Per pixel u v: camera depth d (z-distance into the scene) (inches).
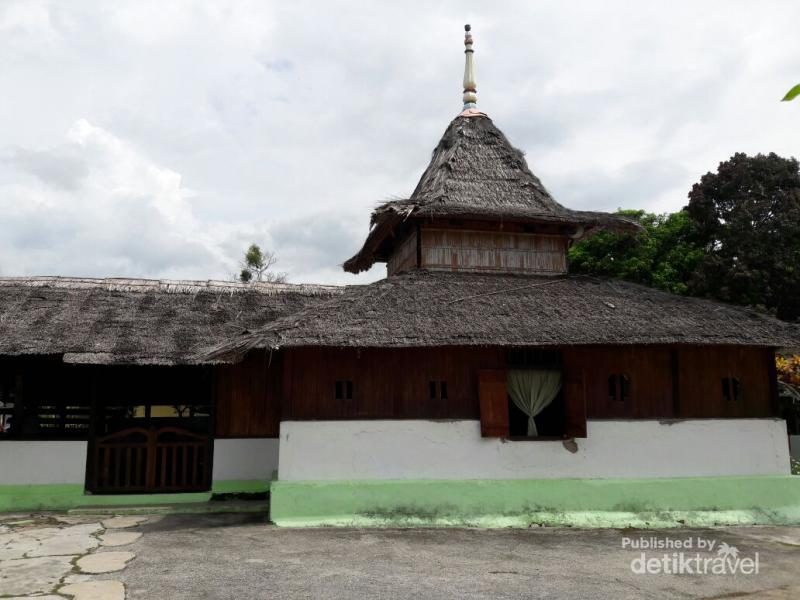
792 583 307.0
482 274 534.6
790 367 668.7
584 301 486.6
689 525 432.8
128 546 352.2
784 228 938.1
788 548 374.0
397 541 372.8
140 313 526.3
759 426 474.6
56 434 512.1
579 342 424.8
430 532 399.5
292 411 432.8
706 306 502.0
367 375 444.5
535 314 457.1
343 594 271.6
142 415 601.0
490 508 427.2
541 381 469.1
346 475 428.1
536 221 535.2
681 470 458.6
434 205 517.3
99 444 491.8
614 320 457.4
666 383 472.4
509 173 592.4
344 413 437.4
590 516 430.6
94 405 494.9
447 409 446.9
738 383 482.9
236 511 468.1
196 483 510.0
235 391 523.2
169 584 280.8
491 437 441.7
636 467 453.7
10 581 283.3
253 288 599.8
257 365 528.7
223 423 516.1
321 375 440.1
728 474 462.9
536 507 431.2
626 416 462.9
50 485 474.6
